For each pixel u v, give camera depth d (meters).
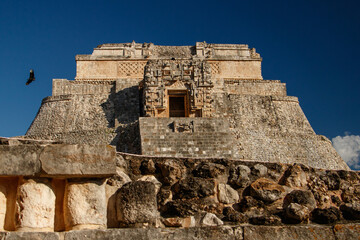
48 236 7.02
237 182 9.19
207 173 9.13
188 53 48.88
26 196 7.32
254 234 8.01
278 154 34.94
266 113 41.03
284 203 9.23
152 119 26.45
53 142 8.69
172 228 8.01
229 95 41.00
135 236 7.40
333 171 9.98
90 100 41.00
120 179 8.30
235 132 35.06
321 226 8.52
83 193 7.62
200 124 26.89
